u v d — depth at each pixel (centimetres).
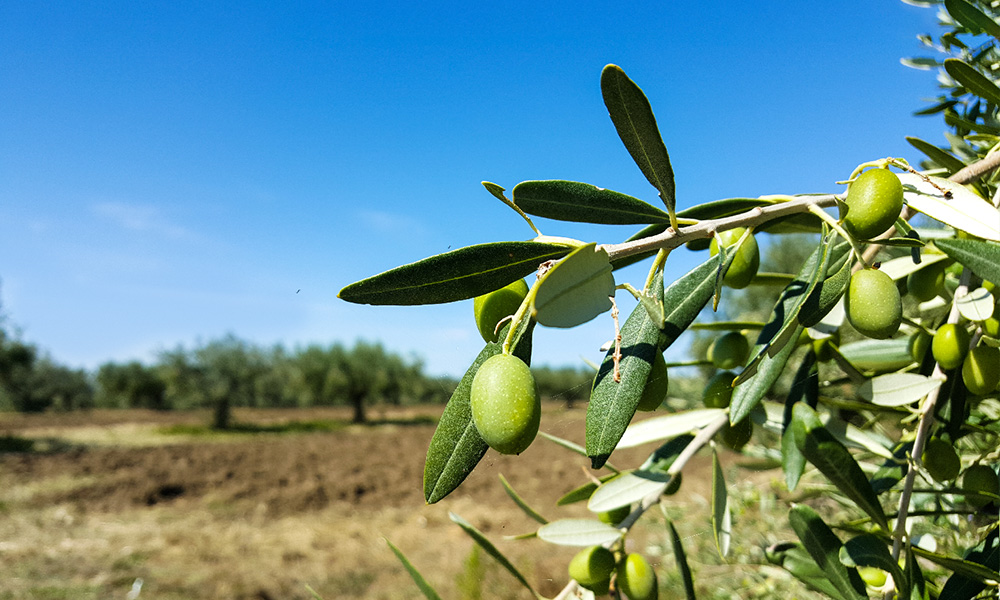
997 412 36
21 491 273
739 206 25
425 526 220
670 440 33
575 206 23
